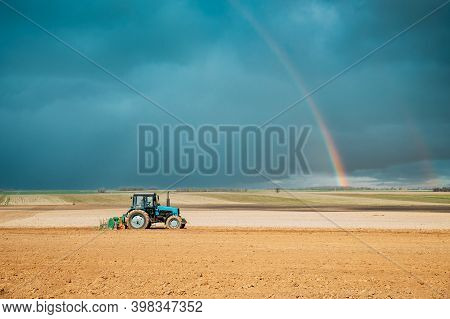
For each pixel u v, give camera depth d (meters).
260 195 174.75
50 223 57.88
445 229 49.09
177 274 22.88
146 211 46.22
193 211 87.06
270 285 20.78
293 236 38.81
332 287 20.53
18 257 27.41
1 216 72.12
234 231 42.94
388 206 111.19
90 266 24.72
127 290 19.89
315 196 177.50
